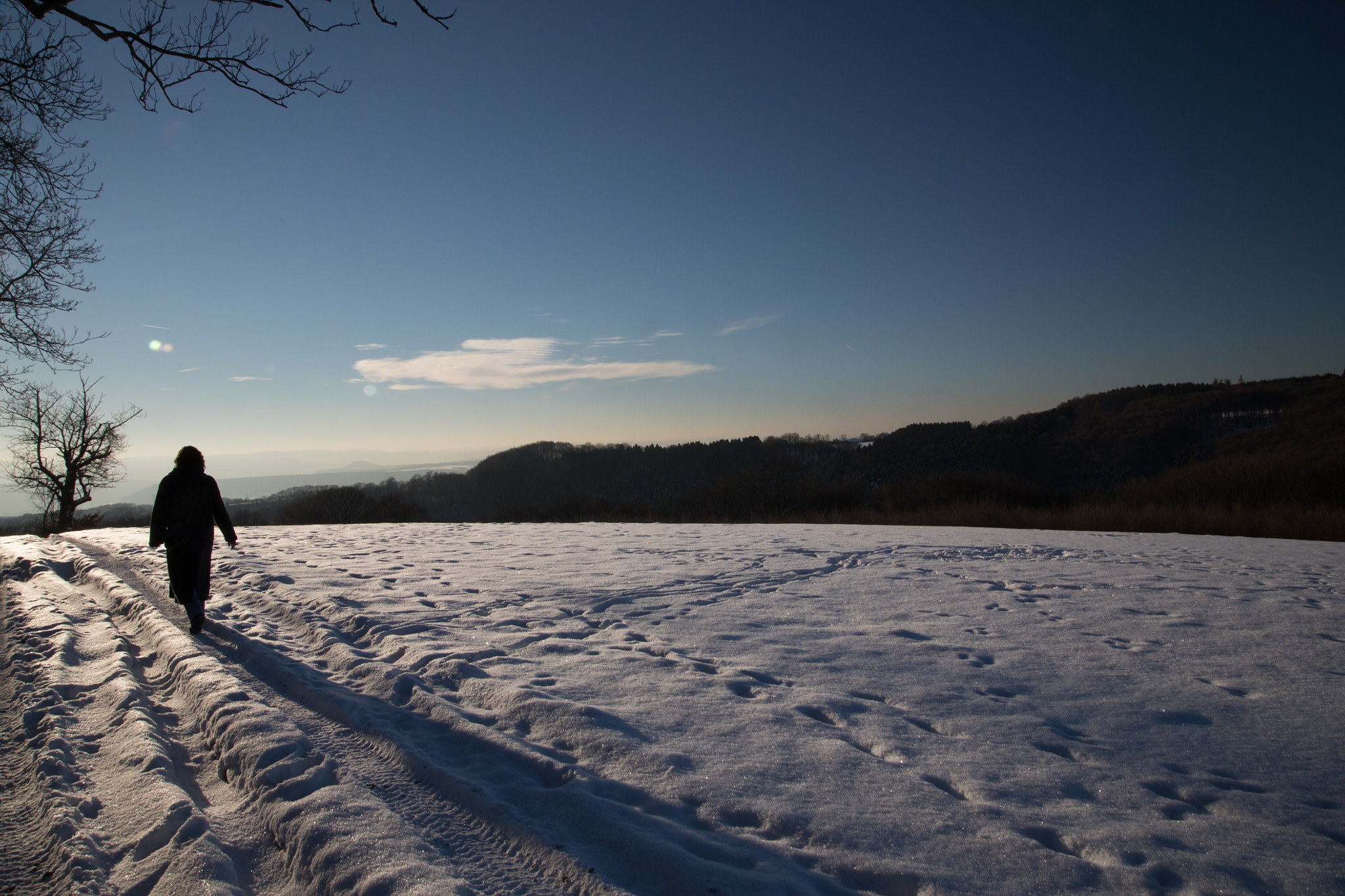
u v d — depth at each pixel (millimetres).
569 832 2756
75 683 4668
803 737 3738
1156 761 3586
